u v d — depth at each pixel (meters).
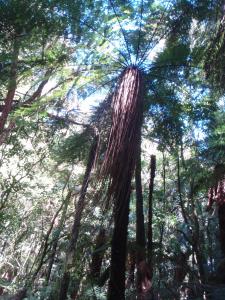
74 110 5.39
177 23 5.13
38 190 13.44
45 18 5.66
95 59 4.73
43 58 6.11
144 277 6.02
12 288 11.07
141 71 4.07
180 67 4.98
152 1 5.07
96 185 3.63
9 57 6.09
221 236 7.60
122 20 4.86
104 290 7.12
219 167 7.29
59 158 6.20
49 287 7.84
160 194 10.48
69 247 5.59
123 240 4.24
